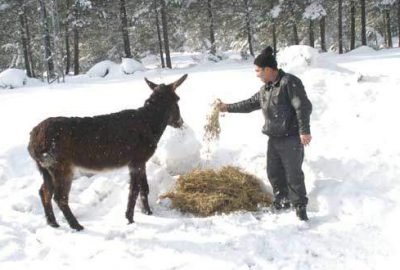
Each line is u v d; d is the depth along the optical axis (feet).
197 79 42.14
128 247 14.52
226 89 31.86
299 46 35.01
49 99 37.22
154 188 18.94
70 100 35.37
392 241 14.15
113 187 18.84
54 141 15.35
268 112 16.17
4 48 101.96
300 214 15.83
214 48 98.37
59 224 16.57
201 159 21.11
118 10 94.58
